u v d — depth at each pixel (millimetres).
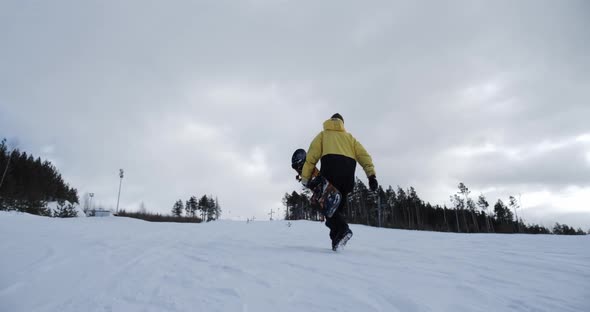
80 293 1222
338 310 1055
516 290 1344
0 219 7160
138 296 1182
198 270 1647
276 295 1207
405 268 1775
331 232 2766
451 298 1210
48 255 2006
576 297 1247
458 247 3174
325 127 2945
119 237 3426
